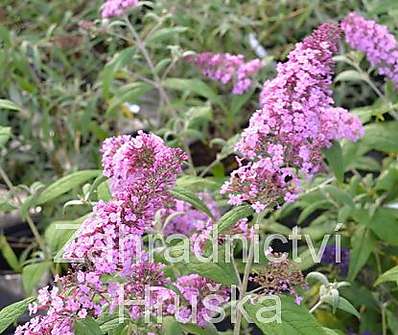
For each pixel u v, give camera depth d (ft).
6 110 4.15
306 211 3.12
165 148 1.93
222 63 3.31
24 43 4.02
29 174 4.32
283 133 2.01
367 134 2.97
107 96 3.43
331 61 2.10
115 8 3.32
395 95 3.10
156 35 3.40
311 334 1.80
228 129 4.24
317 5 4.21
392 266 3.25
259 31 4.70
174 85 3.48
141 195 1.83
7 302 3.51
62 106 4.27
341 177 2.37
